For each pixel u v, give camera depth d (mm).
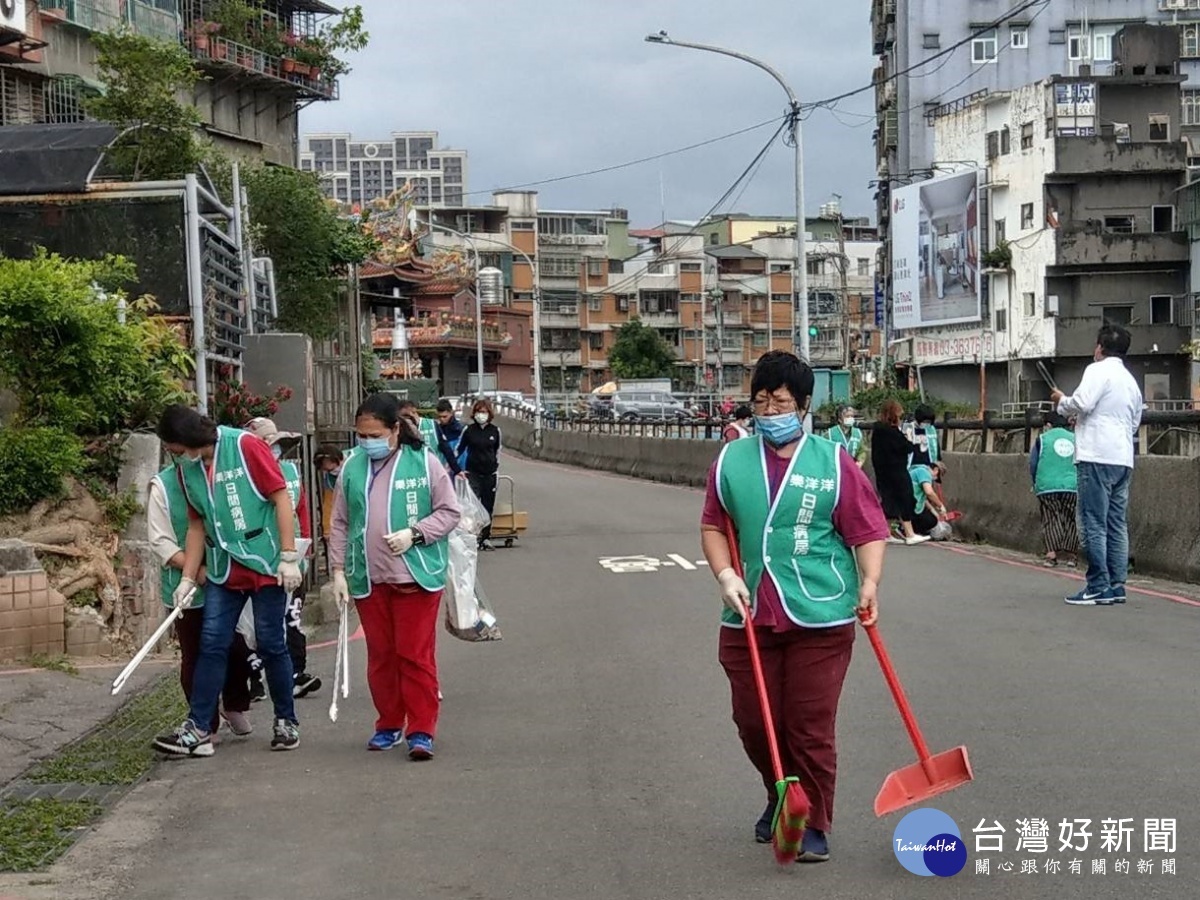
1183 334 54969
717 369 86688
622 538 20172
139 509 10852
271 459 7660
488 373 75438
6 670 9570
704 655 10164
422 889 5352
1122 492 11820
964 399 61594
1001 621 11117
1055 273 56531
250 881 5516
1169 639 10039
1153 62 58375
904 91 67250
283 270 20969
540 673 9734
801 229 27656
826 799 5484
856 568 5582
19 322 10719
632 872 5453
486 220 87250
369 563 7547
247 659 8117
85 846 6027
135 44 18484
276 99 37062
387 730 7723
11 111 25062
